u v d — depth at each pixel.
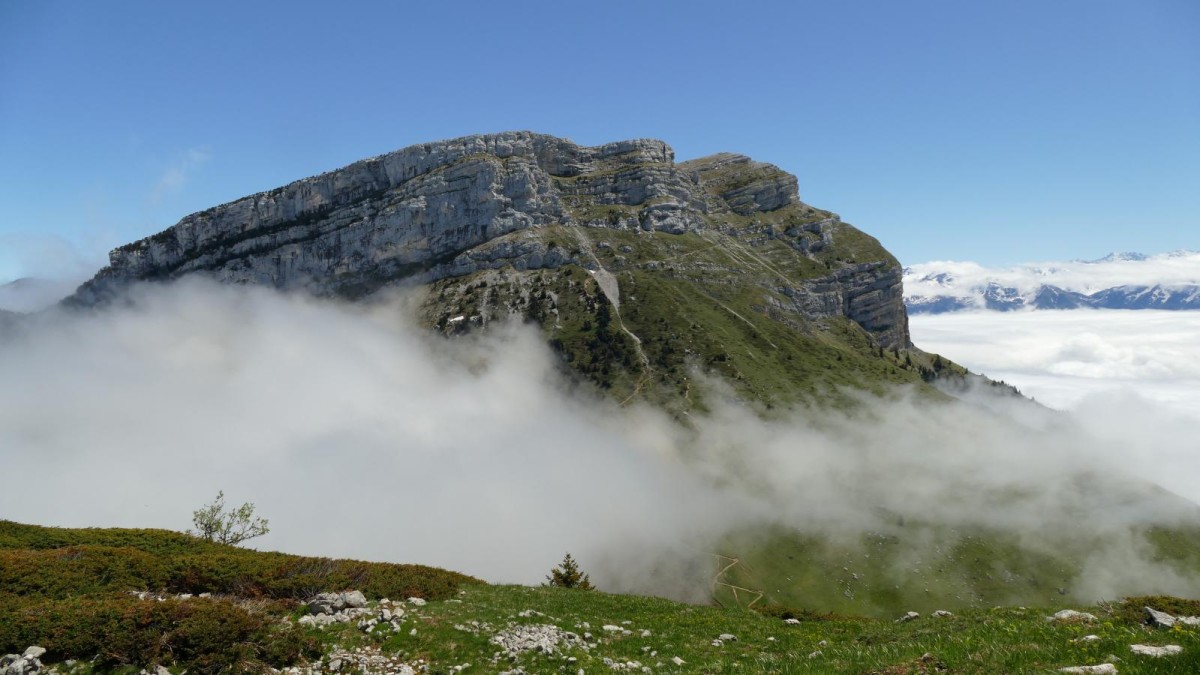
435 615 28.11
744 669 21.80
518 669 23.20
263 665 21.88
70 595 28.00
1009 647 17.83
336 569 33.91
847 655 20.91
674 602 38.75
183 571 30.92
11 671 20.17
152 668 20.83
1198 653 14.20
